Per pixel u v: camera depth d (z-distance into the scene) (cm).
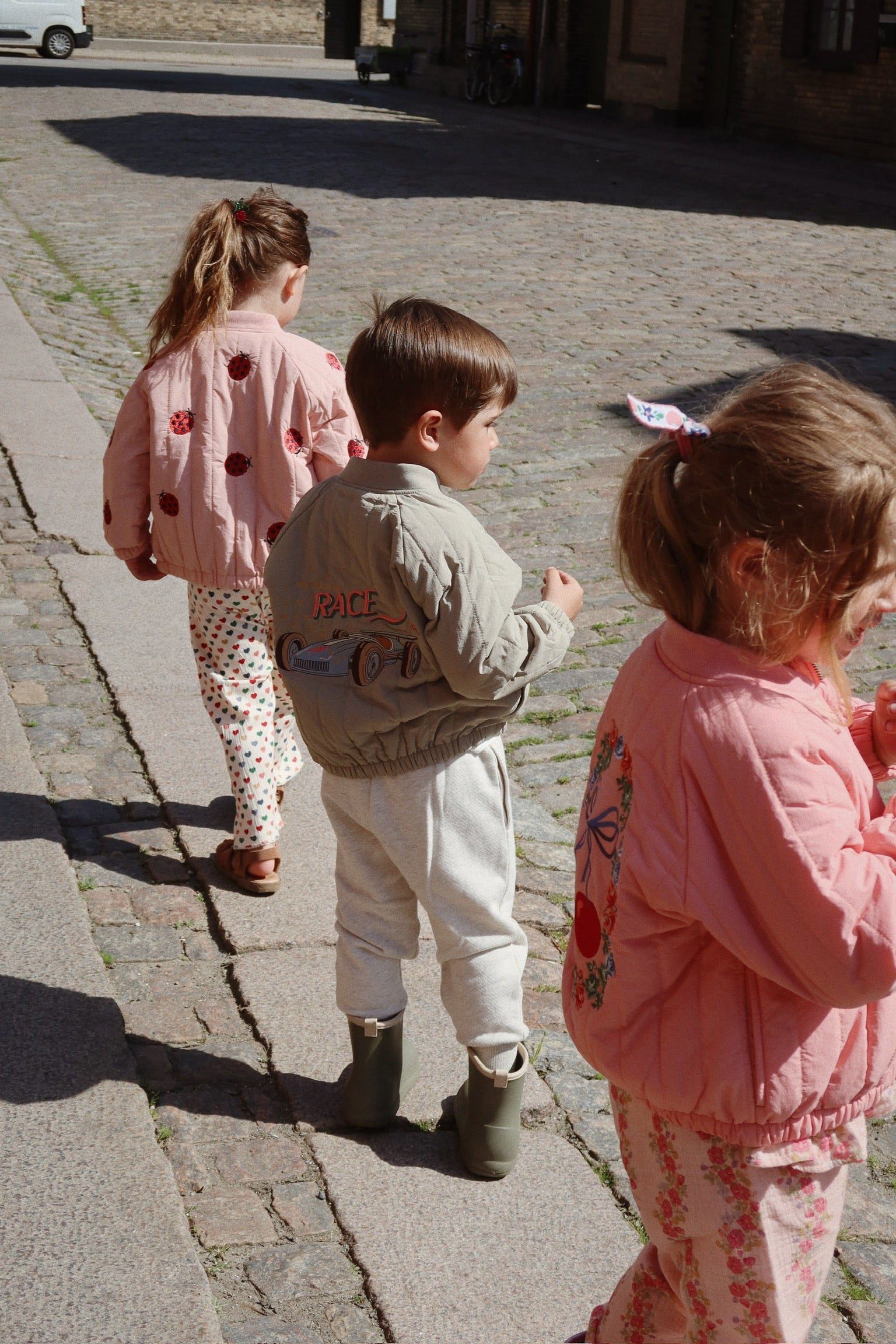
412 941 238
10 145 1683
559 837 366
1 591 482
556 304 984
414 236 1227
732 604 142
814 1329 214
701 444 140
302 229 299
